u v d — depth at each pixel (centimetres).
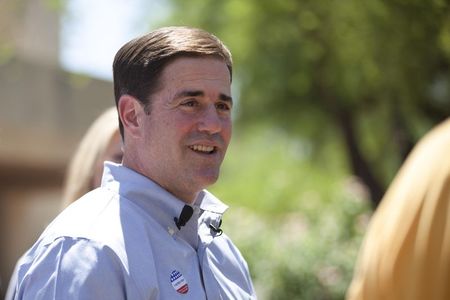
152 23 1653
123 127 521
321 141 1847
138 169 510
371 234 650
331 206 1700
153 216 491
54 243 460
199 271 498
